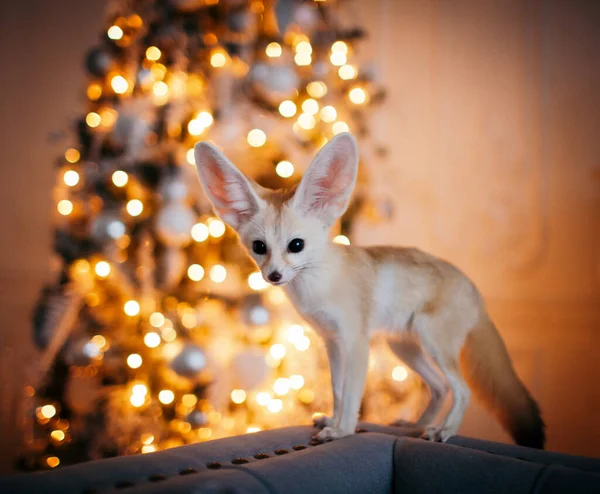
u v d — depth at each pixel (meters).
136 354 2.54
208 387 2.49
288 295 1.87
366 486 1.29
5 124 3.76
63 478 1.08
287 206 1.77
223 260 2.54
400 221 3.80
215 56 2.62
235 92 2.76
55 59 3.75
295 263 1.74
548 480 1.12
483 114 3.66
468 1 3.71
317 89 2.68
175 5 2.55
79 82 3.71
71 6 3.75
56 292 2.74
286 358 2.72
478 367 1.87
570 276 3.40
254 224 1.79
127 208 2.49
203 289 2.55
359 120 2.97
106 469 1.13
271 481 1.12
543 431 1.83
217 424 2.58
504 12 3.62
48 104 3.74
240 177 1.79
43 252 3.69
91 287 2.70
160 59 2.66
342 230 2.73
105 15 3.66
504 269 3.58
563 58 3.46
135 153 2.60
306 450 1.32
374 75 2.93
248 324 2.34
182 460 1.23
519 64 3.58
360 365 1.75
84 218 2.72
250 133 2.51
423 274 1.84
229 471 1.12
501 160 3.60
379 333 1.90
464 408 1.71
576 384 3.35
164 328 2.58
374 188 3.75
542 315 3.46
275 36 2.58
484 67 3.66
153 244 2.52
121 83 2.69
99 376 2.70
